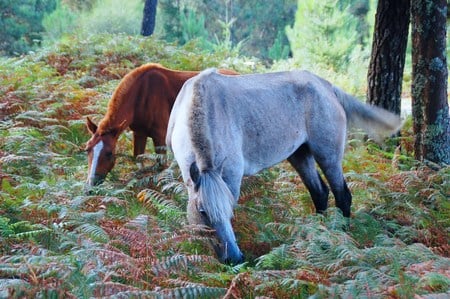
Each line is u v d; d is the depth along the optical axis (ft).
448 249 21.45
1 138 27.96
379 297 15.14
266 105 22.29
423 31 28.81
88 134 33.73
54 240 19.16
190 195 19.16
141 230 18.93
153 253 17.90
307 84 23.68
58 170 27.35
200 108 19.30
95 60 48.75
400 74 36.88
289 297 16.78
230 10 127.75
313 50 82.48
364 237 22.45
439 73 28.99
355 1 107.86
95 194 24.22
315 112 23.61
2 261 16.38
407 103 60.39
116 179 27.45
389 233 23.20
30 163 26.37
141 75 28.58
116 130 27.27
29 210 21.04
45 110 33.24
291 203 26.16
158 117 29.07
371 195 26.78
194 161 19.01
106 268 16.15
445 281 15.78
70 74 45.65
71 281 14.75
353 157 30.89
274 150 22.71
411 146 36.50
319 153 23.99
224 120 20.74
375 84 37.04
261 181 25.57
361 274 15.92
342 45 82.07
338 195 24.73
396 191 26.94
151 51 51.65
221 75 21.94
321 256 18.25
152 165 28.17
